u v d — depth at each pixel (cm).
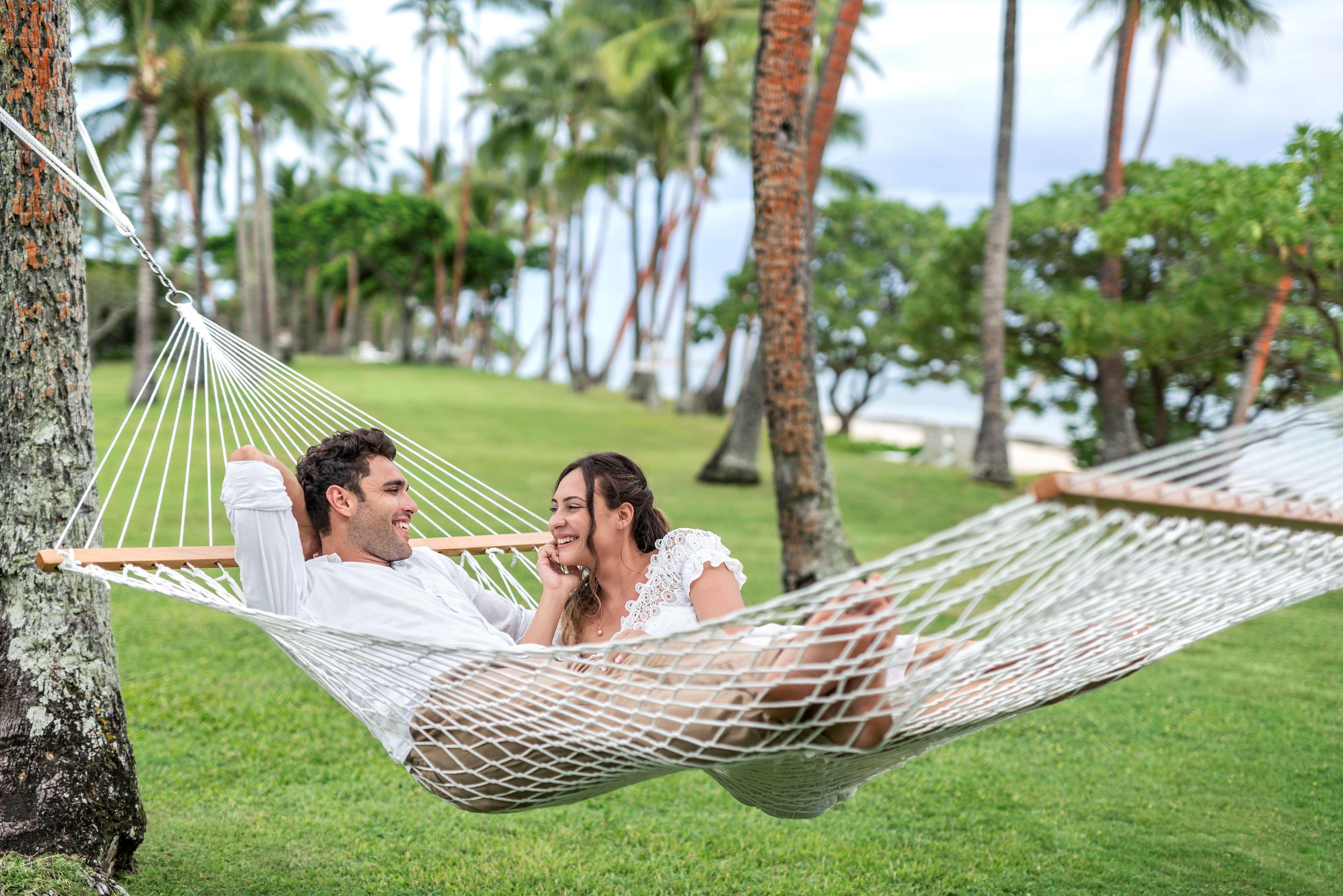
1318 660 661
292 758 446
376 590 258
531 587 694
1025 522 148
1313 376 915
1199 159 1270
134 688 520
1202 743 501
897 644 195
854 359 2808
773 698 194
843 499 1298
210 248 3722
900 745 217
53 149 299
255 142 2845
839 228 2639
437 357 3762
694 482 1369
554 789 235
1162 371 1392
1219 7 1490
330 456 267
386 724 243
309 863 353
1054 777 456
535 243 4562
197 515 912
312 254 3681
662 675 199
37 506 298
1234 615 219
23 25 291
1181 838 394
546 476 1290
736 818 411
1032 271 1529
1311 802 431
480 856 367
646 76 2447
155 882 329
